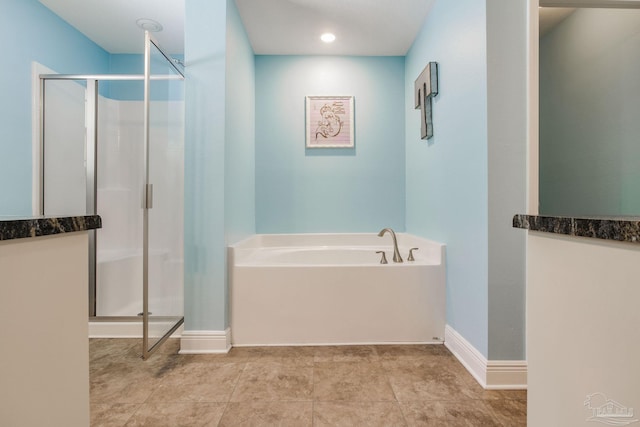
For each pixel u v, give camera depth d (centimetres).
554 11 205
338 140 301
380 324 204
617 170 183
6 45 206
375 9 229
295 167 301
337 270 204
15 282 58
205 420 129
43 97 228
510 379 151
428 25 235
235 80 220
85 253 79
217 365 176
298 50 291
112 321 217
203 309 193
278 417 131
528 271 87
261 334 202
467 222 172
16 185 214
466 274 174
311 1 220
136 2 227
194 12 194
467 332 174
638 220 55
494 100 150
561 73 211
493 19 150
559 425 76
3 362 56
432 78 215
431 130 226
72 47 256
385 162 304
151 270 212
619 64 181
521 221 86
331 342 203
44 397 65
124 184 273
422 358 184
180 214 224
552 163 217
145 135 168
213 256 193
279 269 203
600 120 190
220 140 193
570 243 72
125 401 142
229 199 205
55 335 68
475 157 162
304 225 301
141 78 229
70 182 244
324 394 147
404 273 205
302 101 301
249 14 234
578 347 70
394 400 142
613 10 184
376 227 303
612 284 61
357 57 302
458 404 139
